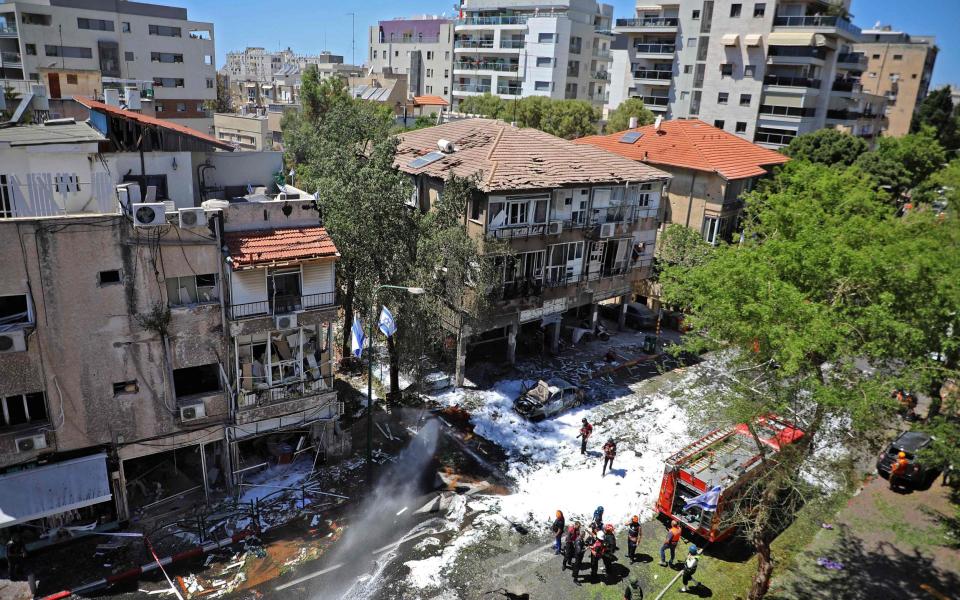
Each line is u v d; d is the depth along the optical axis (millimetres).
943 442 21828
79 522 21188
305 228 23078
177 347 21219
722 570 21641
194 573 20109
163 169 24141
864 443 21422
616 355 38469
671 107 78312
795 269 20156
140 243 19734
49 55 72750
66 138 22047
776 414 20156
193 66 83500
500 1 108562
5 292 18250
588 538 21734
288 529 22406
